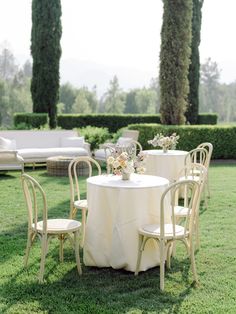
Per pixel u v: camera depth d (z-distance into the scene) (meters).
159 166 7.03
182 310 3.14
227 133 12.42
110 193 3.81
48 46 13.91
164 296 3.38
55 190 7.47
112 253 3.83
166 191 3.48
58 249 4.48
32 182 3.67
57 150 10.14
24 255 4.26
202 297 3.37
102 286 3.56
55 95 14.22
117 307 3.17
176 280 3.71
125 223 3.78
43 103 14.14
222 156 12.61
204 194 6.36
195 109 15.89
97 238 3.90
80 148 10.54
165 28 12.52
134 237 3.80
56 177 8.92
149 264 3.88
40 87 14.09
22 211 5.98
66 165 9.05
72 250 4.46
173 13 12.40
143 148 11.80
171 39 12.49
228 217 5.82
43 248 3.65
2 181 8.38
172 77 12.62
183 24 12.43
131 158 4.19
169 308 3.17
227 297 3.38
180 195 7.14
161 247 3.54
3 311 3.09
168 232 3.65
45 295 3.37
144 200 3.82
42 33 13.86
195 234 4.50
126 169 4.11
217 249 4.52
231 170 10.33
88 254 3.95
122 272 3.89
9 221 5.48
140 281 3.68
